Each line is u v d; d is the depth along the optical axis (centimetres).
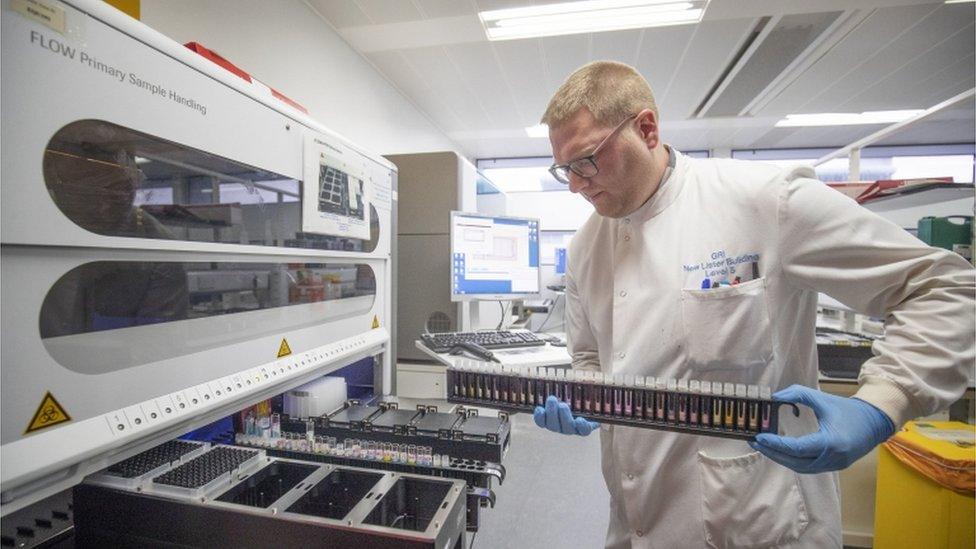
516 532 165
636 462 82
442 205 180
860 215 67
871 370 66
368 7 231
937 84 325
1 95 41
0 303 42
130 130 53
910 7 229
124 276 56
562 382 72
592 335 107
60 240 46
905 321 63
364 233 108
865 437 59
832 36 259
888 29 251
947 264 62
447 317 181
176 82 59
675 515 79
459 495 62
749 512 73
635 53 284
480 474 76
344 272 103
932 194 169
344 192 99
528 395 73
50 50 44
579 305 107
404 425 88
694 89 339
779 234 73
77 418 49
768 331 74
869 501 162
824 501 77
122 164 54
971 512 121
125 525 60
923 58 285
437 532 52
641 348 81
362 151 107
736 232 77
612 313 94
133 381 55
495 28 254
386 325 121
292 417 94
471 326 200
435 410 99
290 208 83
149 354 58
